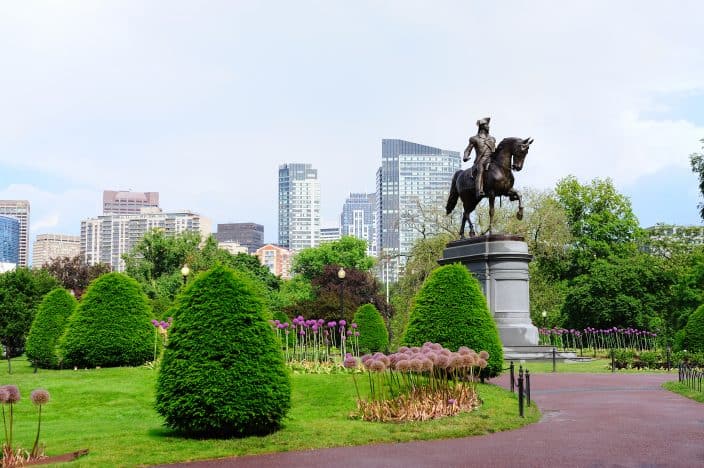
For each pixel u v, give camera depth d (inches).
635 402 679.1
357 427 508.4
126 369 910.4
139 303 1000.9
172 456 422.3
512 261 1159.0
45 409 663.8
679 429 519.8
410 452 435.2
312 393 664.4
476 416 552.7
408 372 606.9
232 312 488.4
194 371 471.2
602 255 2383.1
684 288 1806.1
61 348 975.6
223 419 466.6
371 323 1425.9
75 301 1123.9
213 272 503.2
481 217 1846.7
